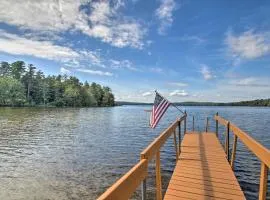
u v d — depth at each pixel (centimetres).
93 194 988
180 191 607
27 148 2073
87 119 6062
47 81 13450
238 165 1478
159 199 514
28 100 12325
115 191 231
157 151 498
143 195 376
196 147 1145
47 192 1005
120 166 1431
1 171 1309
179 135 1069
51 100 13438
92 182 1131
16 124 4353
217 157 948
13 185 1085
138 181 323
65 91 13850
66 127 4031
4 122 4675
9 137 2784
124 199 260
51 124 4503
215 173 747
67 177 1204
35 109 10169
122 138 2767
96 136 2934
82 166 1426
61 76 15350
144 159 375
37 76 12900
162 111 899
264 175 413
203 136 1505
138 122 5488
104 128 3988
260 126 4466
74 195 974
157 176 516
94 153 1838
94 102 16638
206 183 661
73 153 1838
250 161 1583
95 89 18100
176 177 711
